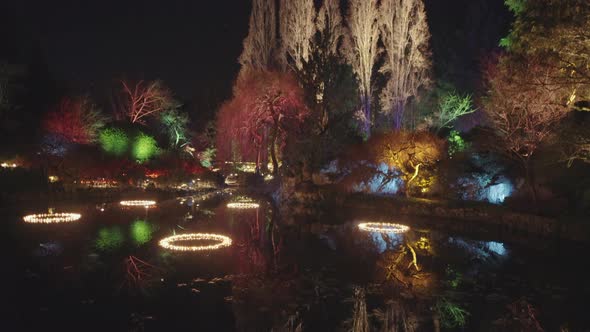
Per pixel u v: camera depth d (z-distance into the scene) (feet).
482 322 26.21
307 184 85.61
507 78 49.26
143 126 106.32
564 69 39.83
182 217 61.93
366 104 132.67
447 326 25.85
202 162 137.80
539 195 58.85
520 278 35.12
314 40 127.85
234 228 54.90
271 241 47.73
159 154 103.91
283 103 96.73
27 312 26.09
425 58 129.59
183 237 47.88
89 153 87.30
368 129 129.80
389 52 130.52
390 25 129.49
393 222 61.41
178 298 29.09
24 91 100.89
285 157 91.56
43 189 69.46
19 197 65.00
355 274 35.60
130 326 24.53
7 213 58.75
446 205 65.41
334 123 93.45
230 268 36.27
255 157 120.47
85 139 98.58
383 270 36.94
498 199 68.08
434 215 65.10
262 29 134.72
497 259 41.04
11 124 86.94
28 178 69.05
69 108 100.07
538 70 44.62
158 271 34.88
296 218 64.90
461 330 25.23
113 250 40.91
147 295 29.48
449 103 118.11
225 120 110.42
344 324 25.55
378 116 137.08
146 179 91.86
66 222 54.39
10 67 87.81
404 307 28.60
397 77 130.11
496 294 31.27
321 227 57.47
